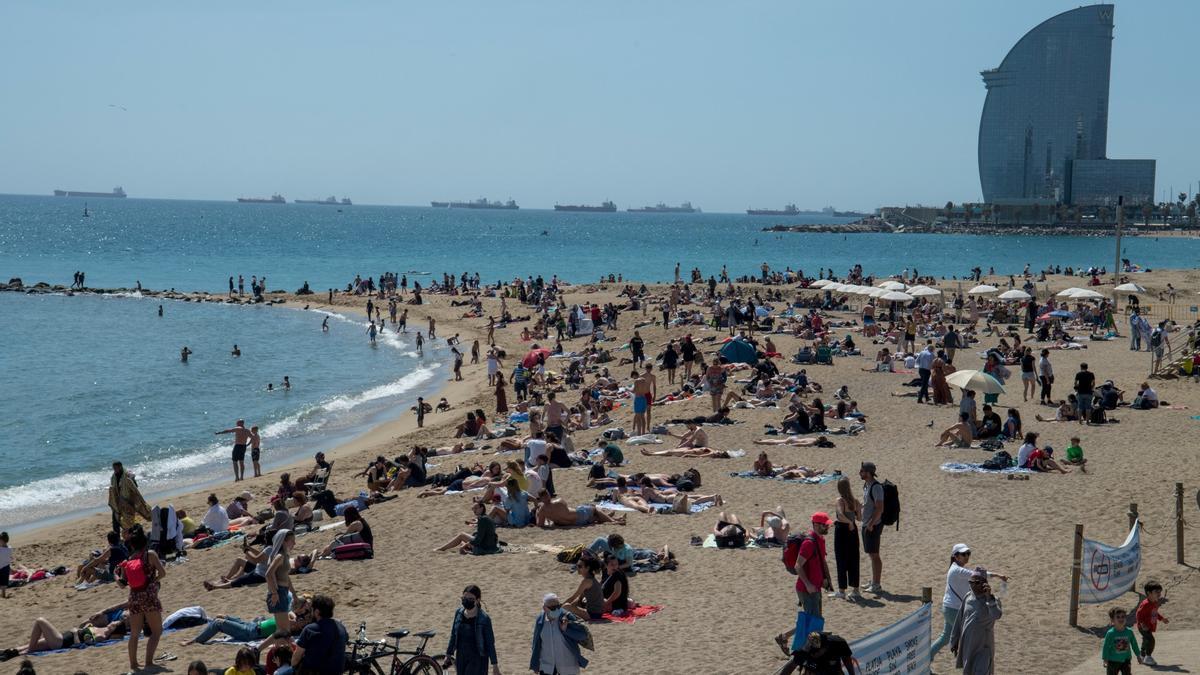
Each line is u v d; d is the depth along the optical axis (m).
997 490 21.39
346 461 31.56
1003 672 12.25
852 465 24.08
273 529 20.11
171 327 70.56
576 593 14.74
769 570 16.75
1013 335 41.69
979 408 30.83
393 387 48.19
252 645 14.58
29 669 13.50
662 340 52.00
